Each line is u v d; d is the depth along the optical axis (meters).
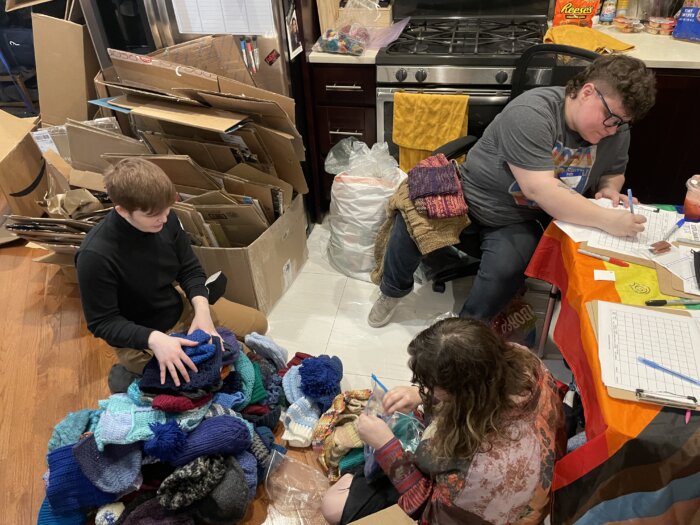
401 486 1.17
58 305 2.36
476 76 2.31
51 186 2.33
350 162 2.43
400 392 1.39
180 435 1.42
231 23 2.19
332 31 2.50
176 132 2.26
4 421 1.87
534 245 1.86
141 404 1.47
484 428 0.97
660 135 2.41
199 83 2.03
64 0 2.58
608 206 1.59
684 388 1.01
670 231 1.43
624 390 1.02
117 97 2.11
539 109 1.59
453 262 2.38
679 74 2.22
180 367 1.42
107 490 1.41
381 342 2.14
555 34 2.40
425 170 1.92
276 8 2.11
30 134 2.33
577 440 1.19
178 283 1.73
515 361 1.04
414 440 1.44
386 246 2.10
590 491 1.03
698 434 0.93
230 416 1.53
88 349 2.14
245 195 2.14
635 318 1.17
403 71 2.35
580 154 1.62
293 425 1.74
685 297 1.22
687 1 2.35
